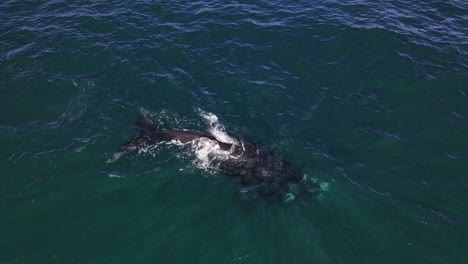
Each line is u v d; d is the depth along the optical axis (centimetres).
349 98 2408
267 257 1628
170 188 1888
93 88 2416
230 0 3231
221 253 1638
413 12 3161
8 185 1856
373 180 1948
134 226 1722
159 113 2275
